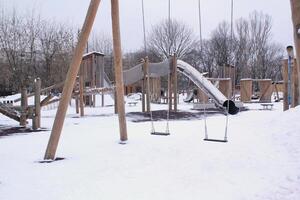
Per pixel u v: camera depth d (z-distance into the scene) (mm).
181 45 58281
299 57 2912
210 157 6375
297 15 2910
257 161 6008
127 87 45656
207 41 60188
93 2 7062
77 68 7023
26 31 34688
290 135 7590
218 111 18984
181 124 11586
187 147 7309
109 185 4930
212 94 18000
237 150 6840
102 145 7949
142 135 9188
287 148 6742
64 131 10477
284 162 5887
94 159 6578
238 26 57906
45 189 4777
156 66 18500
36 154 7156
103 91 17906
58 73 33344
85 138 9023
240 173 5383
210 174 5375
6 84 33281
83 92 17469
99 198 4387
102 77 23594
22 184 5027
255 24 57562
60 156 6902
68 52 34562
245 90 28250
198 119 14328
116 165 6070
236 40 57406
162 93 34906
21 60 33406
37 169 5918
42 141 8859
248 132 8805
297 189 4590
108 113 17734
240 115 15531
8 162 6461
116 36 8281
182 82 44375
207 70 58969
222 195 4441
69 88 6883
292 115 9328
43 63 34969
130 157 6648
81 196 4469
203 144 7547
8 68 32875
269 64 58781
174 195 4473
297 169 5453
